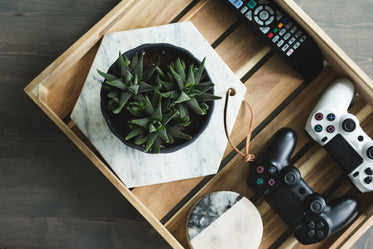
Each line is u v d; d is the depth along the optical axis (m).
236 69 0.75
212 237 0.69
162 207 0.73
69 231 0.99
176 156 0.69
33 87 0.67
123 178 0.69
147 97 0.52
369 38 1.01
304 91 0.75
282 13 0.71
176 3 0.74
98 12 1.00
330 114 0.69
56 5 1.00
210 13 0.75
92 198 0.98
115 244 0.98
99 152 0.70
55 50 0.99
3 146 0.99
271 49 0.75
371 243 0.98
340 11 1.02
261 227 0.69
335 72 0.74
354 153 0.69
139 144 0.56
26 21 1.00
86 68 0.72
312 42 0.71
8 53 0.99
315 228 0.67
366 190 0.69
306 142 0.75
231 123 0.70
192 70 0.55
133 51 0.58
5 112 0.99
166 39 0.69
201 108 0.56
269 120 0.75
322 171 0.74
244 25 0.75
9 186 0.98
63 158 0.99
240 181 0.74
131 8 0.72
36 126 0.99
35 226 0.99
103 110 0.57
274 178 0.68
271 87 0.75
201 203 0.70
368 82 0.66
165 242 0.98
